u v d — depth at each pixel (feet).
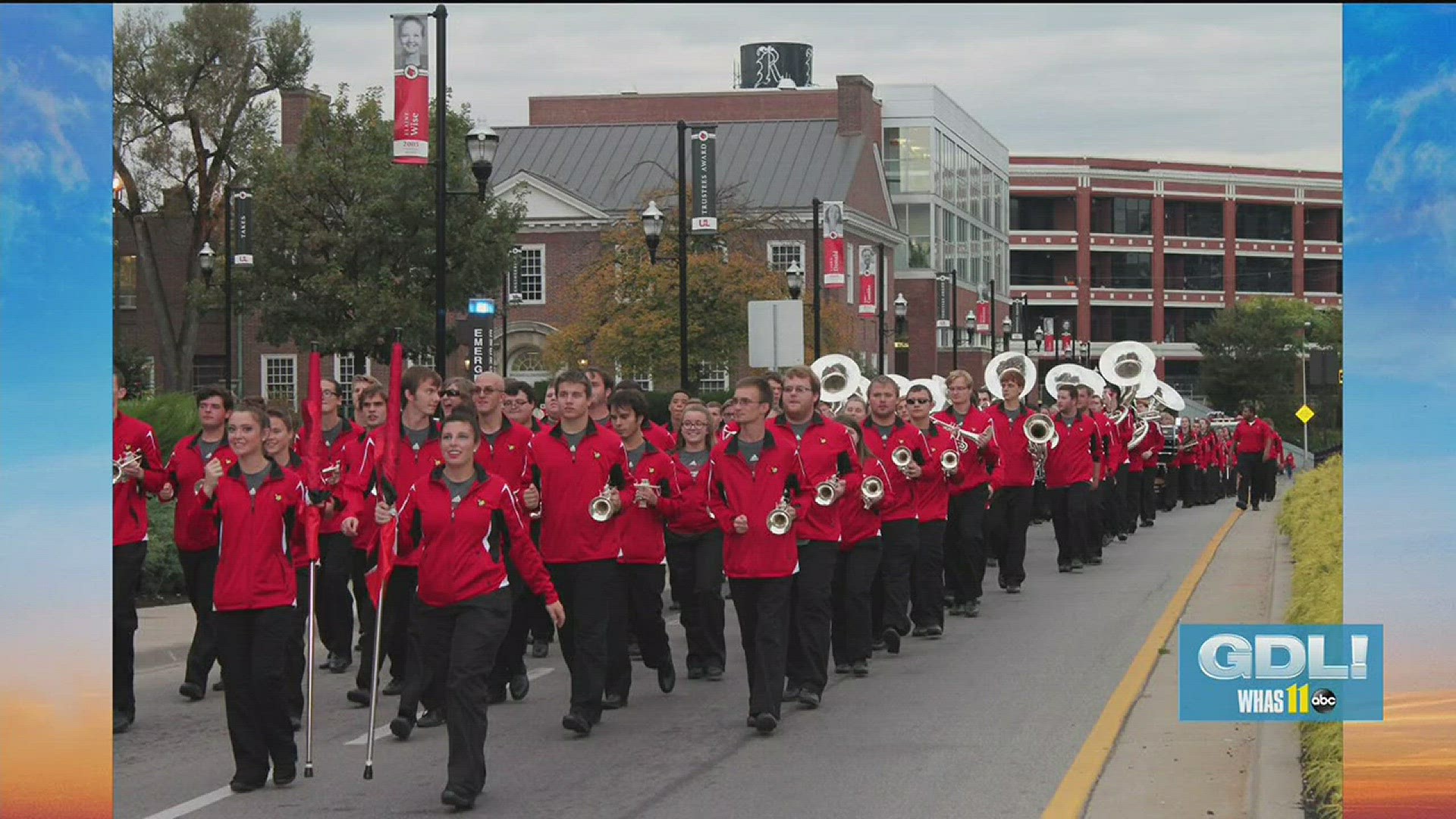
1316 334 277.85
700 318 148.87
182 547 40.81
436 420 41.27
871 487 42.09
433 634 30.45
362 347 140.67
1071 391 70.44
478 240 142.82
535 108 248.11
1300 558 65.51
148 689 43.57
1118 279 345.51
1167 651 47.21
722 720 37.83
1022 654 46.98
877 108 235.20
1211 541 89.45
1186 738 34.65
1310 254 353.51
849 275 210.18
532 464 36.37
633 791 30.40
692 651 44.96
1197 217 350.23
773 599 35.96
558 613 31.24
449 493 30.22
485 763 29.84
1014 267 345.31
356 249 137.28
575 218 200.95
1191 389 345.72
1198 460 132.87
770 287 151.12
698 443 44.62
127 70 81.61
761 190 209.15
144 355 132.26
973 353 260.62
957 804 28.73
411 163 69.72
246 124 100.22
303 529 31.76
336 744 35.78
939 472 50.62
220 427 39.58
